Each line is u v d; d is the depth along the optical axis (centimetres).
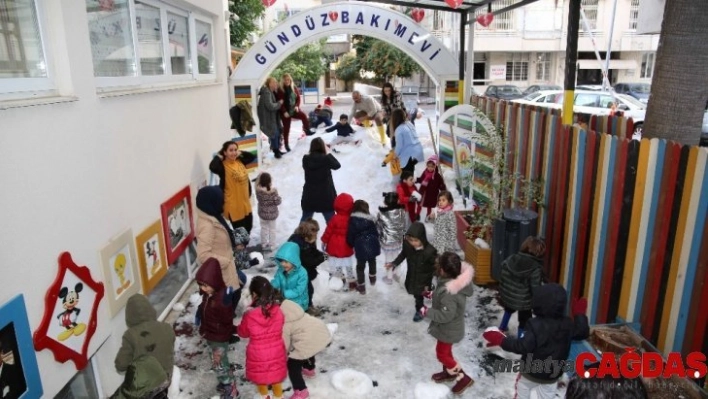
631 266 433
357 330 521
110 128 427
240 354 489
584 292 511
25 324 307
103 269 403
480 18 940
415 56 1079
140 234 478
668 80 531
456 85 1098
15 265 304
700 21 512
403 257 529
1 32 316
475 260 610
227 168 652
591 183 494
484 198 804
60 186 351
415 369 457
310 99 3219
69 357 352
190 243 632
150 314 361
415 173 1031
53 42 360
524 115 686
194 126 664
